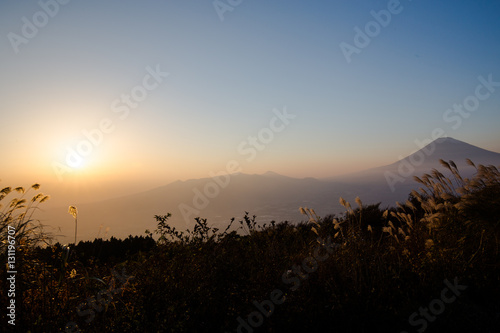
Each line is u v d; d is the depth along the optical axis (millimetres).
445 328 3051
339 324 3178
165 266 4098
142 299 3408
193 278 3816
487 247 4293
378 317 3170
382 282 3662
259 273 3984
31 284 3266
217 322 3318
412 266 4129
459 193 5062
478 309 3318
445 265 4008
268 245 4965
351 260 4160
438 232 4789
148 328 3082
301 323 3162
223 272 3918
